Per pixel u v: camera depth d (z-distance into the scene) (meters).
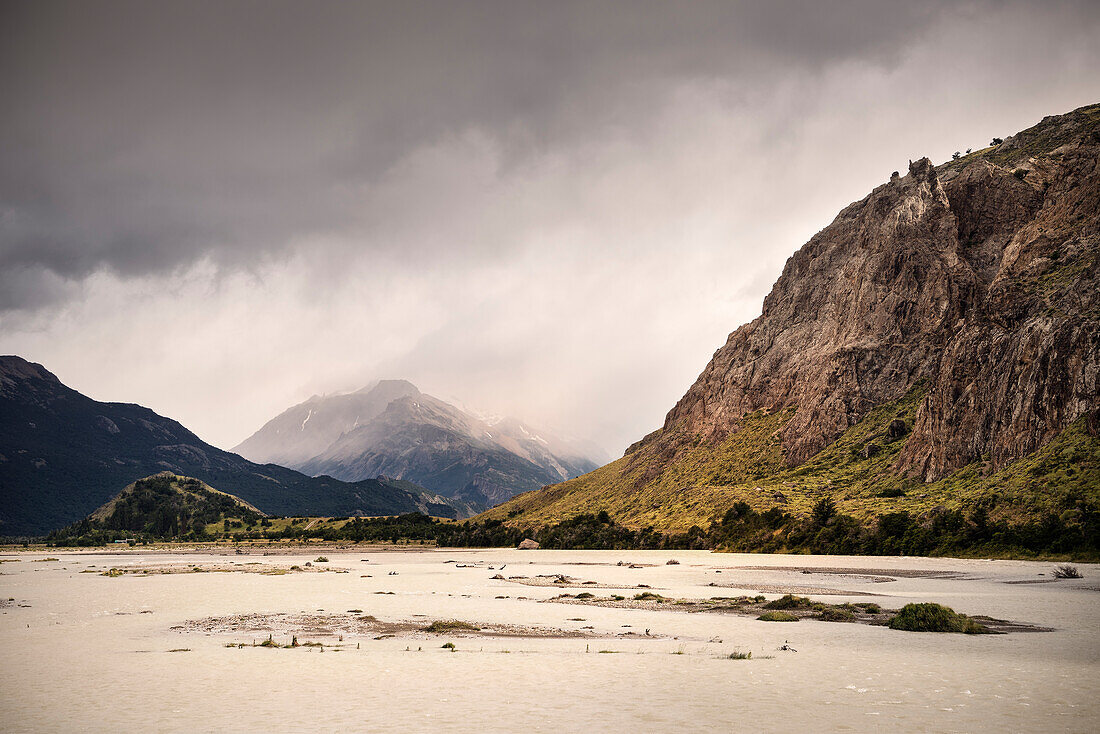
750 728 26.52
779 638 49.25
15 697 32.34
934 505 153.75
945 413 182.38
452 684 34.41
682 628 54.59
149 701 31.38
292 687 33.94
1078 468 128.75
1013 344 170.50
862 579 97.69
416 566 148.00
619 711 29.11
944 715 28.17
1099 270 160.75
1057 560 112.31
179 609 69.00
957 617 52.12
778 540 172.38
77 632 54.16
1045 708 29.20
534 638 49.75
